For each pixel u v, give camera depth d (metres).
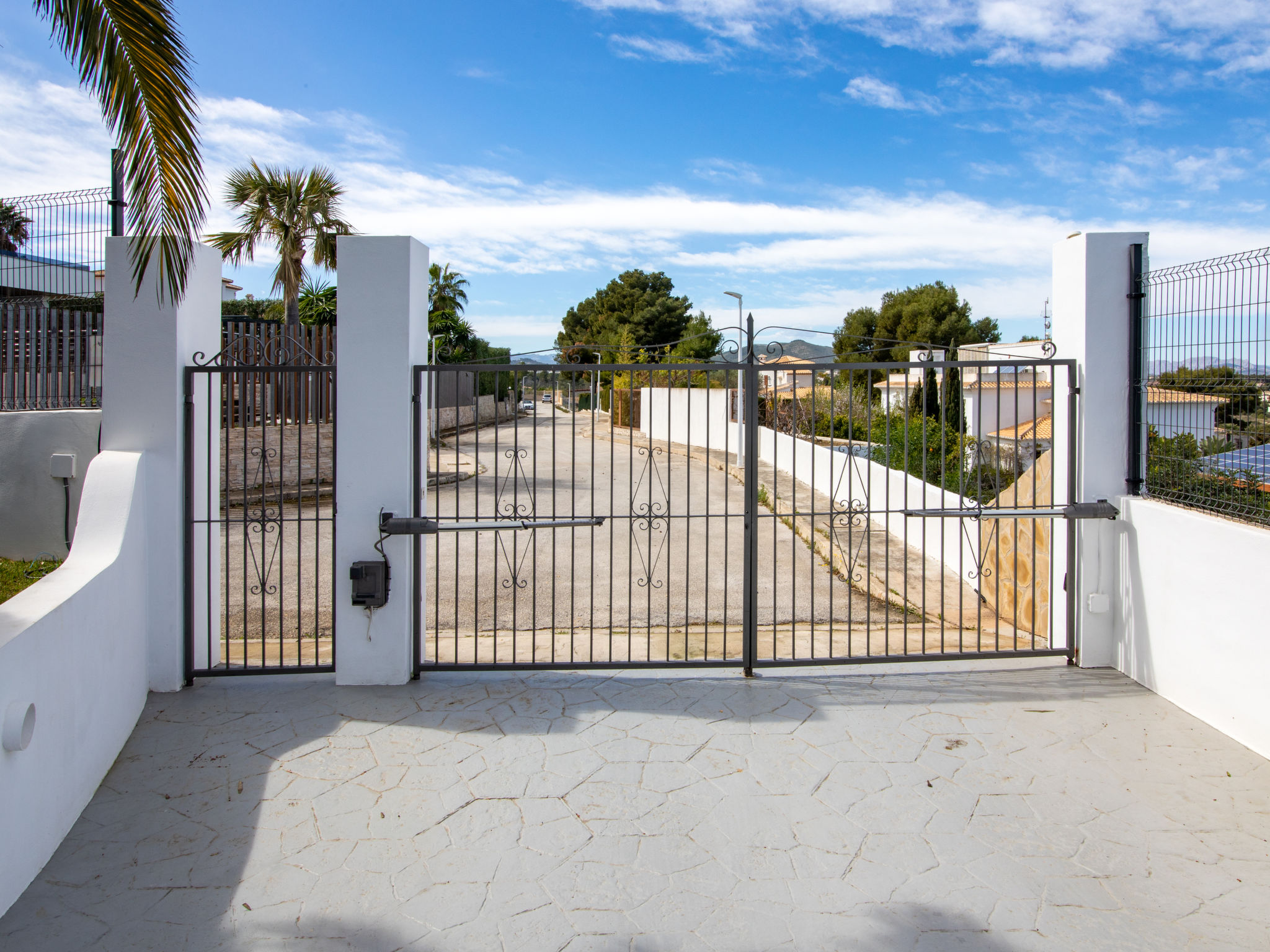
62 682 3.33
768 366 5.03
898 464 11.46
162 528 4.83
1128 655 5.10
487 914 2.86
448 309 34.09
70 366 7.37
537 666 5.06
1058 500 5.35
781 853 3.23
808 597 7.39
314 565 8.41
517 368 4.90
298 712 4.57
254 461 11.93
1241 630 4.13
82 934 2.73
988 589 7.02
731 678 5.14
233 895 2.96
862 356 39.66
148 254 4.30
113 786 3.76
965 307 38.00
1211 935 2.72
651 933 2.76
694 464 17.59
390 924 2.80
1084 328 5.09
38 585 3.59
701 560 8.96
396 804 3.60
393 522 4.79
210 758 4.03
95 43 4.00
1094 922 2.80
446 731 4.34
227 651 4.95
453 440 21.72
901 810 3.54
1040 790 3.70
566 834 3.36
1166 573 4.72
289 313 15.36
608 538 10.15
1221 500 4.41
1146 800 3.61
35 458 7.13
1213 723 4.35
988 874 3.08
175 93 4.19
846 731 4.34
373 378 4.84
